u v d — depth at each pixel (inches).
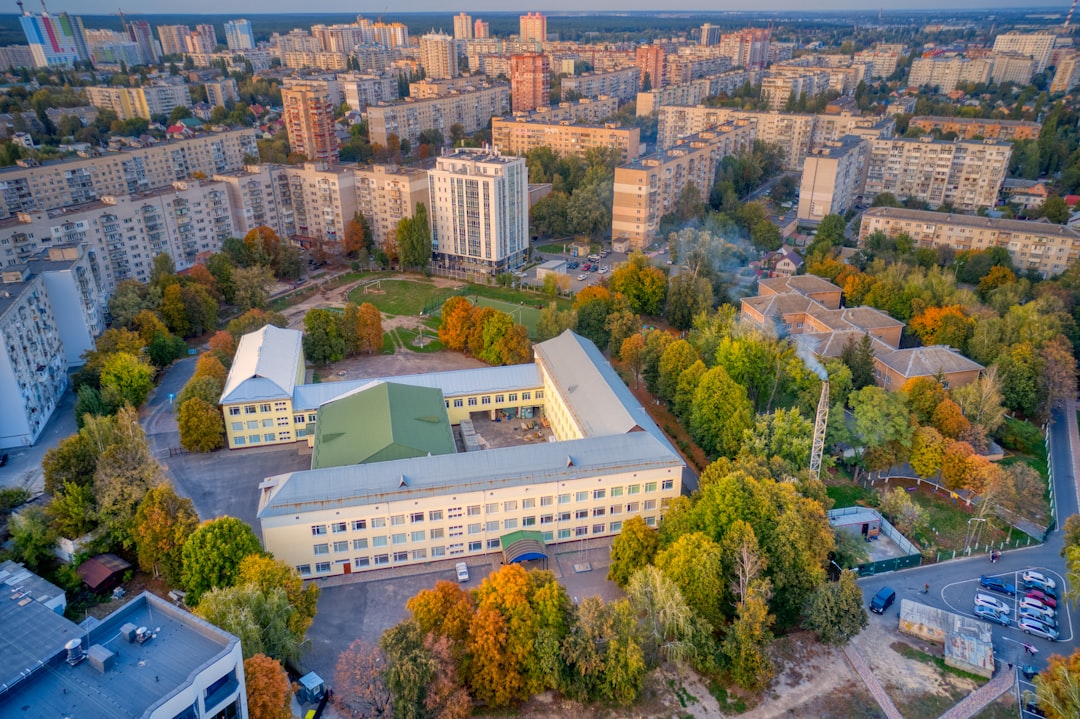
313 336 7190.0
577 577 4372.5
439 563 4517.7
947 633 3826.3
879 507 4977.9
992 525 4864.7
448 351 7736.2
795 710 3481.8
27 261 7180.1
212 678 2731.3
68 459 4717.0
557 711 3464.6
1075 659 3275.1
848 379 5930.1
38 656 2760.8
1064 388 6166.3
